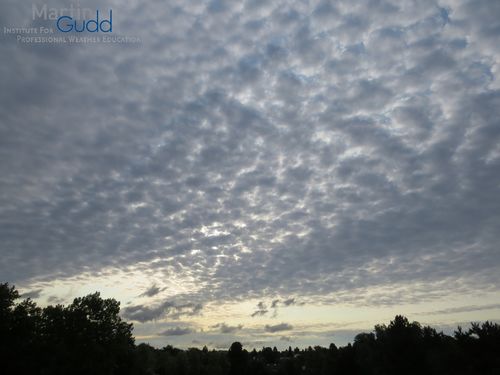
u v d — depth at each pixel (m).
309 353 119.88
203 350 149.00
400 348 58.91
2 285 68.06
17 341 65.88
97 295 76.00
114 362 74.31
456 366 48.88
